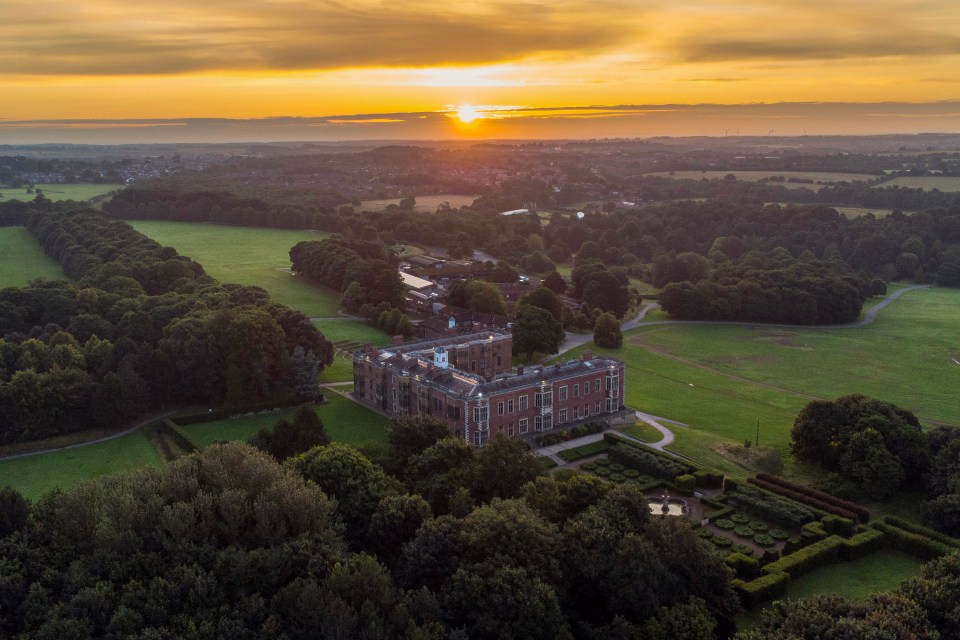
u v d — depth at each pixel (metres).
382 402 171.75
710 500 129.50
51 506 93.81
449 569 88.56
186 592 79.19
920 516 124.62
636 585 87.75
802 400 190.75
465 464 116.12
